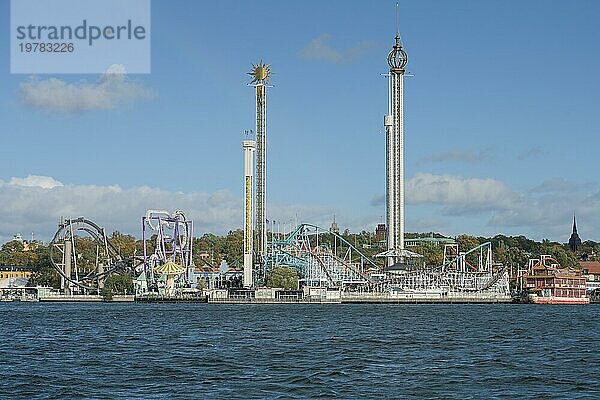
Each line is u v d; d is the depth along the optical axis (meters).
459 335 142.50
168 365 94.12
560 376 85.62
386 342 126.25
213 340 131.00
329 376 84.62
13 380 81.75
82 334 145.38
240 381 81.25
